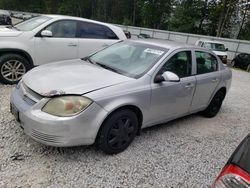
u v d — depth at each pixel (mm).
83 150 3463
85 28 6605
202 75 4656
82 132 3045
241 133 4867
